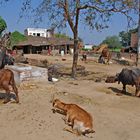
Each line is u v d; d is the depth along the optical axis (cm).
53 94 1802
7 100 1539
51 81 2317
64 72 3447
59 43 8200
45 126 1276
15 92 1548
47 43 8169
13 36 7819
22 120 1323
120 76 2230
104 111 1608
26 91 1814
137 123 1462
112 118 1498
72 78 2839
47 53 7494
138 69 2200
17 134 1193
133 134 1316
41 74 2134
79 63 4912
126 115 1584
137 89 2156
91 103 1748
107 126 1380
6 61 2311
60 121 1330
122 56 7050
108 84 2500
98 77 3091
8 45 2625
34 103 1555
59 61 5272
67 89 2095
